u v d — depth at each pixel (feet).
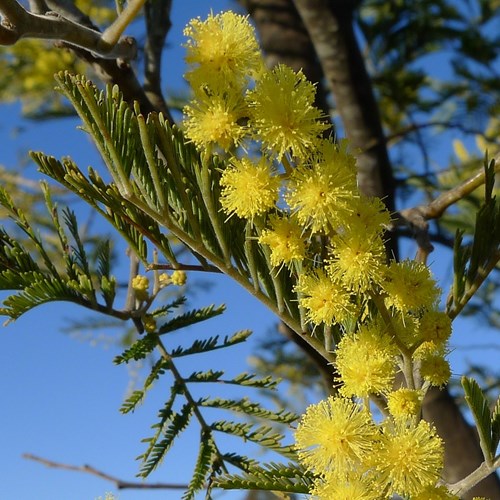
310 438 0.32
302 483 0.32
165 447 0.41
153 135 0.32
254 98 0.32
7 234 0.39
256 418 0.43
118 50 0.37
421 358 0.35
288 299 0.35
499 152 0.54
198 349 0.43
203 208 0.34
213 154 0.34
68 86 0.31
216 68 0.32
